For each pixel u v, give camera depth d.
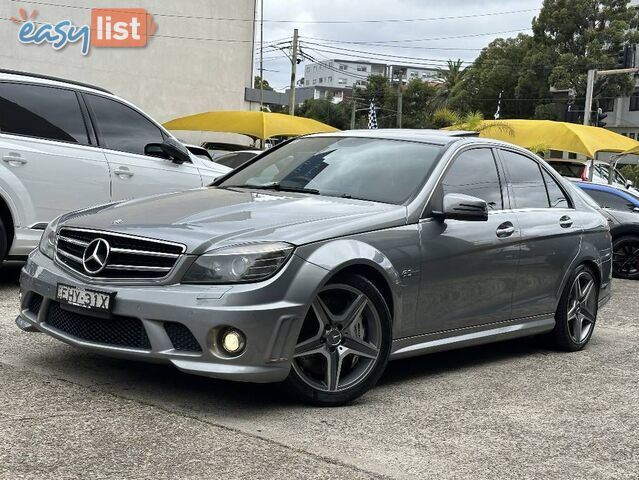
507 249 5.26
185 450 3.39
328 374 4.12
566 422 4.24
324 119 76.56
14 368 4.46
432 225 4.68
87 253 4.07
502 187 5.52
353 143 5.41
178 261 3.82
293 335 3.88
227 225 4.04
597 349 6.38
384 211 4.49
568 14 45.34
